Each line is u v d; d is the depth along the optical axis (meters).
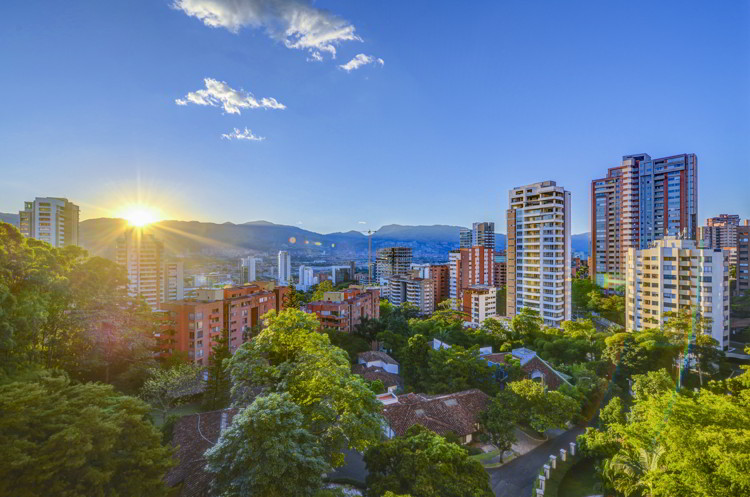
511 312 107.69
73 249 49.84
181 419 39.47
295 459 20.47
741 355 71.44
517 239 105.25
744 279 101.94
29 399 18.30
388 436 40.66
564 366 63.03
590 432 37.22
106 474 18.67
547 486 35.50
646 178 137.25
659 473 23.17
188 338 66.69
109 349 48.06
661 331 64.00
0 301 30.31
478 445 43.66
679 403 26.30
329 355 33.69
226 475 21.23
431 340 83.25
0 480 16.69
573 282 126.81
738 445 20.11
